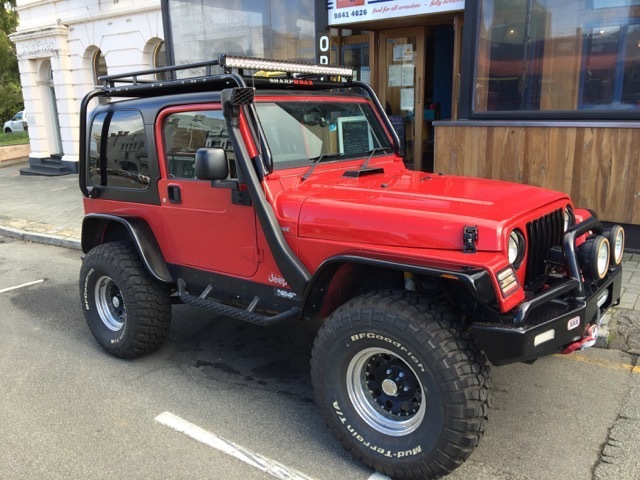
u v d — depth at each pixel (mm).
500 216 2744
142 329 4105
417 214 2807
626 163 5957
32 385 3992
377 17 7699
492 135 6715
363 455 2889
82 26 14500
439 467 2652
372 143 4172
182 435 3318
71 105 15523
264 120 3408
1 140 23953
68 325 5191
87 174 4477
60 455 3145
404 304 2697
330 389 2941
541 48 6445
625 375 3842
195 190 3629
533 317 2730
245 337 4766
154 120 3805
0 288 6465
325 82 4098
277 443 3221
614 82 6109
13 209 11125
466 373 2551
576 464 2941
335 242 3023
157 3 12586
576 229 3043
